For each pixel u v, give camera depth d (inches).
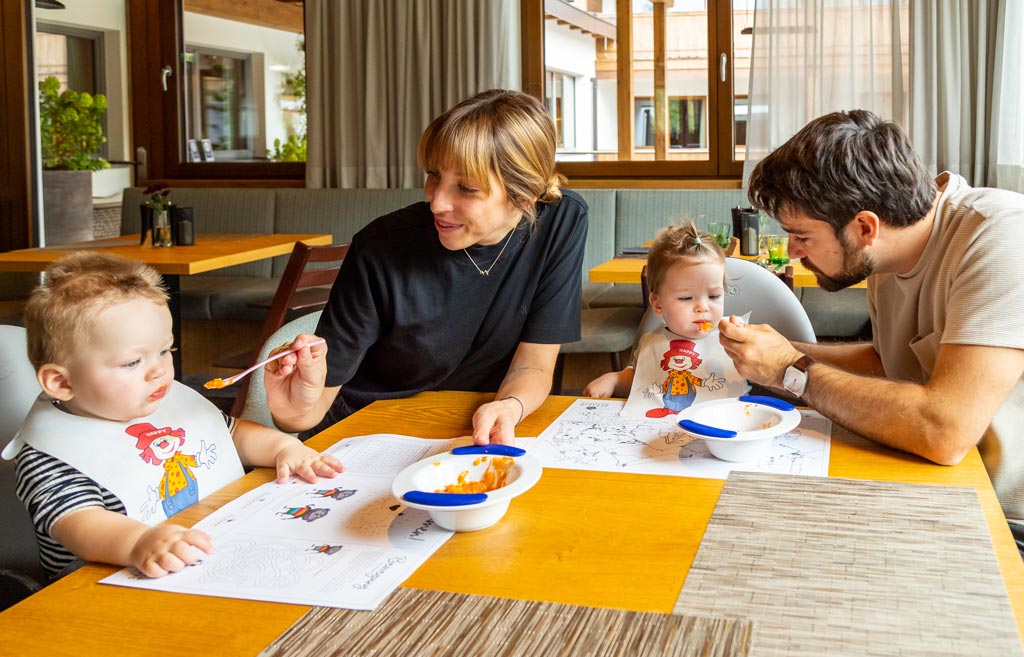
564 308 67.2
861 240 56.0
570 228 67.2
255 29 222.1
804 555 36.9
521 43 204.4
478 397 63.9
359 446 52.9
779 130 185.0
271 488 46.7
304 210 205.9
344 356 64.1
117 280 47.3
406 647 30.7
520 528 40.5
